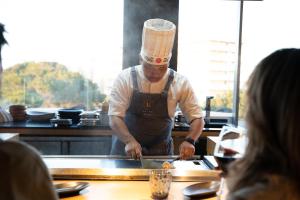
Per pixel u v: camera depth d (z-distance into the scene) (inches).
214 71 151.4
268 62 29.9
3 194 26.3
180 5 144.9
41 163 29.2
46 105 153.1
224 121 149.6
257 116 29.6
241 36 148.2
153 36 87.7
